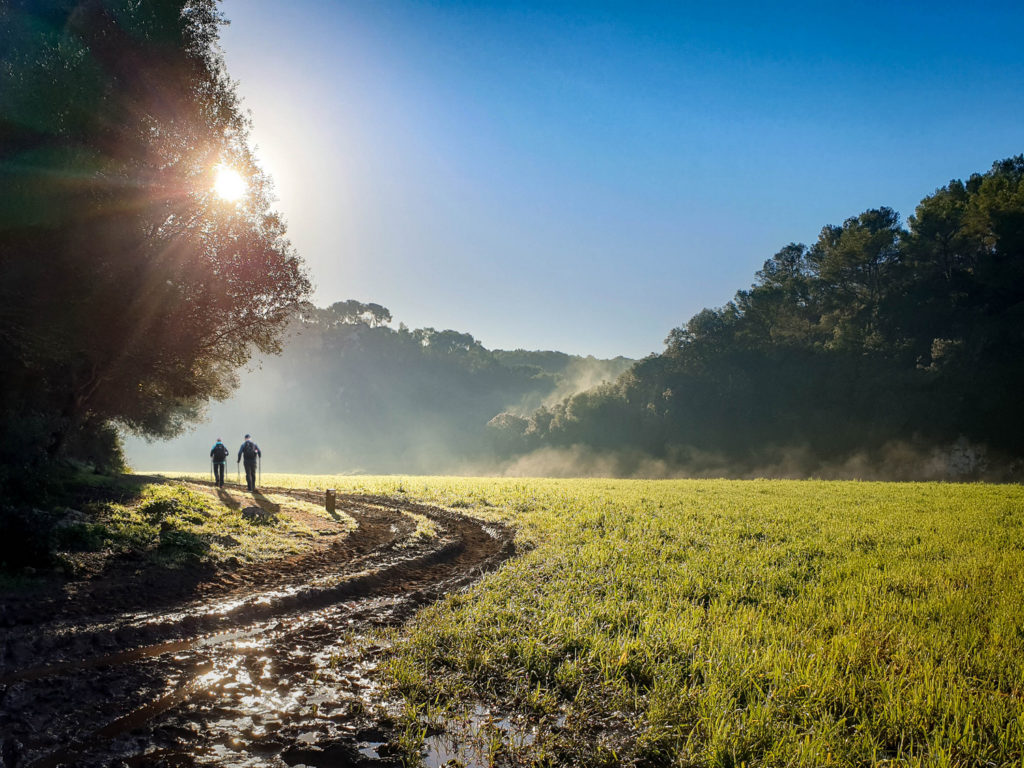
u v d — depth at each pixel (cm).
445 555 1488
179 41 1525
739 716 571
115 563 1081
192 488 2345
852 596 980
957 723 552
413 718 592
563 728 582
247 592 1027
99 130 1390
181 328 1631
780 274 11494
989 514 1944
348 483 3462
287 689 658
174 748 524
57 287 1313
